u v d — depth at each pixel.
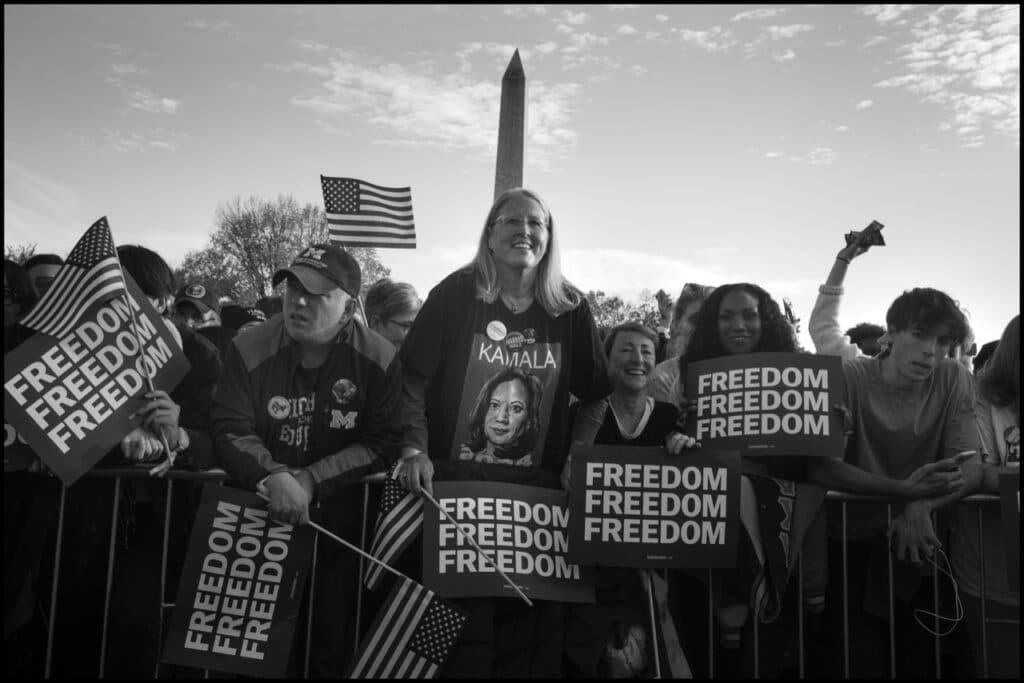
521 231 3.85
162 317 3.96
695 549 3.87
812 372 3.92
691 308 4.99
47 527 3.76
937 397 3.99
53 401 3.58
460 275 3.98
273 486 3.51
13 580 3.68
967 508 3.98
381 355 3.78
